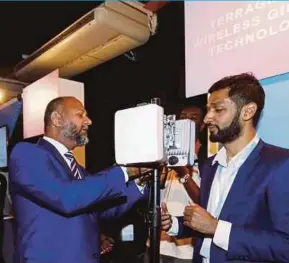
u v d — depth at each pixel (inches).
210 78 54.6
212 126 42.7
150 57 130.6
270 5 47.4
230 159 44.1
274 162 38.7
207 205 45.1
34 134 107.8
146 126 37.9
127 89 149.5
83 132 63.0
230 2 52.1
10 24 112.5
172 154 40.9
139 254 102.9
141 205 54.6
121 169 49.8
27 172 52.3
